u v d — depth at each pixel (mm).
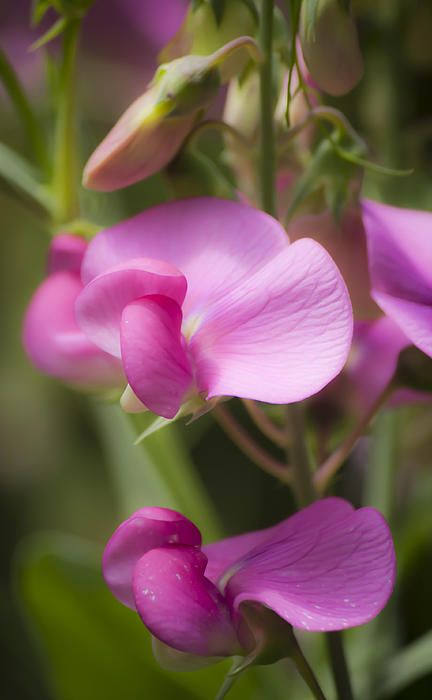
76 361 302
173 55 285
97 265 283
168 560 268
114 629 337
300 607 263
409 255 284
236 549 278
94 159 279
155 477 340
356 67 276
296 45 281
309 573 267
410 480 344
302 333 267
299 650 271
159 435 332
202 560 271
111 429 344
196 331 274
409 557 334
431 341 271
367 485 341
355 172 283
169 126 278
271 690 334
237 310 271
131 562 271
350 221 283
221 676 334
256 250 277
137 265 270
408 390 301
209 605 268
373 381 302
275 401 264
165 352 268
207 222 281
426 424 343
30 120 322
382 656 327
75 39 313
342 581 265
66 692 340
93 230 315
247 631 270
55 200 323
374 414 289
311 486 287
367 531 266
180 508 330
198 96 276
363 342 304
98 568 337
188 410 271
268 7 276
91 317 274
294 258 269
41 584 336
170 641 266
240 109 290
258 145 281
